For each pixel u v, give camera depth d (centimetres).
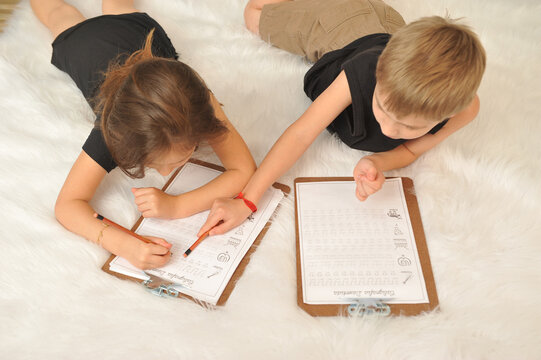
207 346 79
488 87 123
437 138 105
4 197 99
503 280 87
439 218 96
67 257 90
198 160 109
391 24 121
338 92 96
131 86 80
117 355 78
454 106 78
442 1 146
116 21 118
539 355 77
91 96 111
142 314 83
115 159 85
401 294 84
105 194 101
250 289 86
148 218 97
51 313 83
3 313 83
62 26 129
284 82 127
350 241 92
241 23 145
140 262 86
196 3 147
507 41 136
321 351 78
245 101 122
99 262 90
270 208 99
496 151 109
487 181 103
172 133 78
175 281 86
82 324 82
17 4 141
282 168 99
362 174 95
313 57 129
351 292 85
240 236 94
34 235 93
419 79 75
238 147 102
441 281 87
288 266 90
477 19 142
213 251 91
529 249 91
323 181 104
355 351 78
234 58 133
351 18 120
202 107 83
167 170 88
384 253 90
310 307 83
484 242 92
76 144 110
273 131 116
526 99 121
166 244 89
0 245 91
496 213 97
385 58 81
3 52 129
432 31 78
